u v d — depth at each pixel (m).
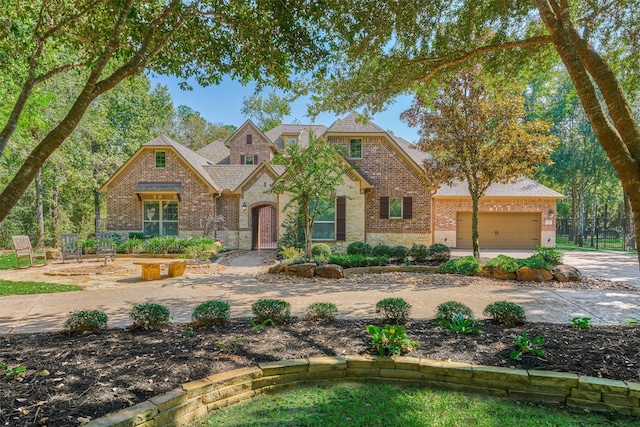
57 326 5.57
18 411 2.83
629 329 4.88
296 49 6.09
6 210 3.41
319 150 10.73
